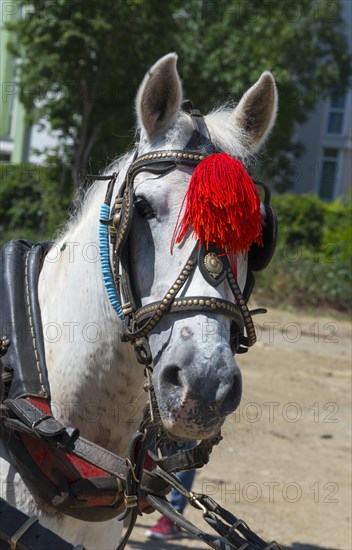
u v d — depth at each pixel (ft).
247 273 8.41
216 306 7.53
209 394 7.18
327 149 84.74
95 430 8.95
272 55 63.62
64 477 8.32
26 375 8.59
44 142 70.03
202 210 7.54
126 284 8.07
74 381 8.86
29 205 57.62
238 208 7.59
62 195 49.85
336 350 36.86
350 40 80.84
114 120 47.34
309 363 33.63
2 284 9.22
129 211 7.97
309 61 73.72
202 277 7.61
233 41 61.36
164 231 7.85
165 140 8.29
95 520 8.54
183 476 16.58
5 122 71.31
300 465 22.08
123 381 8.79
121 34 46.80
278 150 71.31
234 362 7.38
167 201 7.89
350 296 47.47
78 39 46.37
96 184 9.41
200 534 8.66
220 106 9.73
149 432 9.34
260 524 17.95
